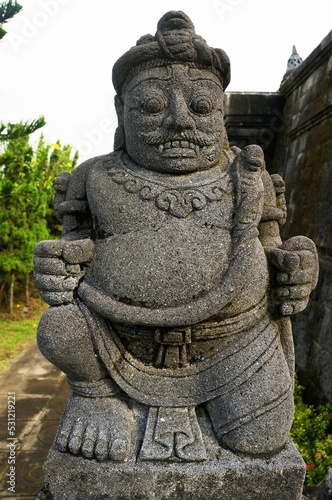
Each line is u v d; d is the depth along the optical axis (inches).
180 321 49.1
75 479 49.5
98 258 53.5
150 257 50.6
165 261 50.3
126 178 55.4
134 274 50.5
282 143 181.9
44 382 141.3
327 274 121.9
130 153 58.2
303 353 132.3
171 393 52.3
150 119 54.7
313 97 145.3
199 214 52.7
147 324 49.6
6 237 211.6
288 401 51.0
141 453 49.4
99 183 56.4
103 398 53.5
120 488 49.1
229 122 185.8
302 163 154.6
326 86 133.6
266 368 51.1
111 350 52.0
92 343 51.4
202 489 49.1
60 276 52.1
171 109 53.7
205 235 51.8
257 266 52.6
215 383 51.5
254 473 49.1
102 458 49.1
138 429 52.3
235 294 50.0
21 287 263.7
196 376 52.7
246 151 54.8
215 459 49.8
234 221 52.8
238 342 52.2
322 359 116.6
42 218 237.5
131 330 51.8
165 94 54.8
